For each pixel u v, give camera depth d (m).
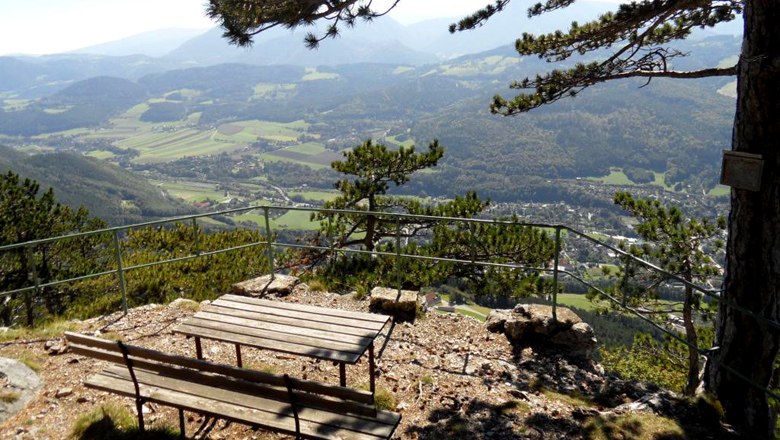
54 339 5.78
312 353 3.95
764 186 4.36
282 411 3.56
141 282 11.36
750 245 4.52
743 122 4.38
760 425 4.69
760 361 4.65
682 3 6.38
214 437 4.09
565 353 5.92
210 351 5.67
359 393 3.16
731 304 3.80
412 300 6.76
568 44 7.97
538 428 4.27
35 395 4.59
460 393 4.88
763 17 4.13
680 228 10.73
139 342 5.88
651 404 4.53
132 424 4.15
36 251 13.77
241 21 5.22
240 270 11.89
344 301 7.23
